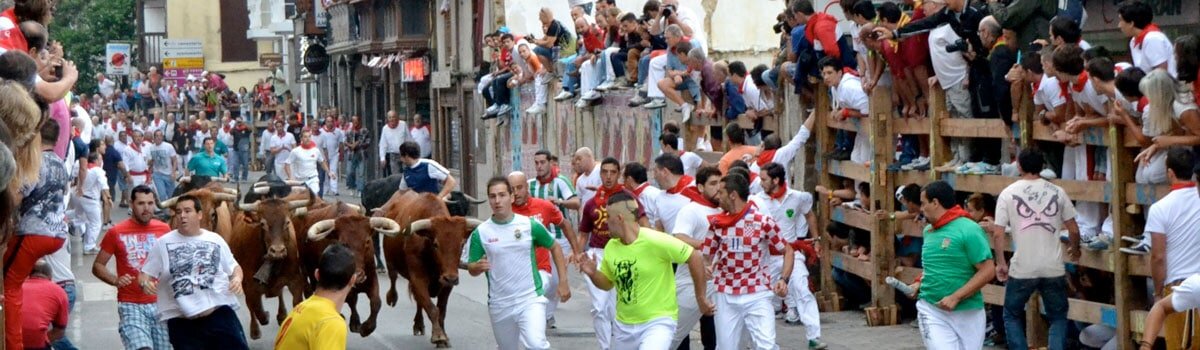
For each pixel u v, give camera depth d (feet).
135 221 52.24
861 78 66.13
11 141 35.68
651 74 86.43
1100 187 52.26
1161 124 47.57
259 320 66.03
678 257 46.11
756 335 50.14
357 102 201.67
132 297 51.90
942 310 47.09
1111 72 49.55
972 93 59.82
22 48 46.01
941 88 60.44
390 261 67.82
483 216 140.56
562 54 111.86
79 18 332.60
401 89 178.19
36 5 47.88
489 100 129.39
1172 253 46.47
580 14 101.19
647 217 60.18
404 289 87.04
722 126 79.41
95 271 51.60
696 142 83.61
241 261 64.18
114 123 189.37
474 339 67.00
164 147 150.71
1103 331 54.19
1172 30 60.64
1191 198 46.19
